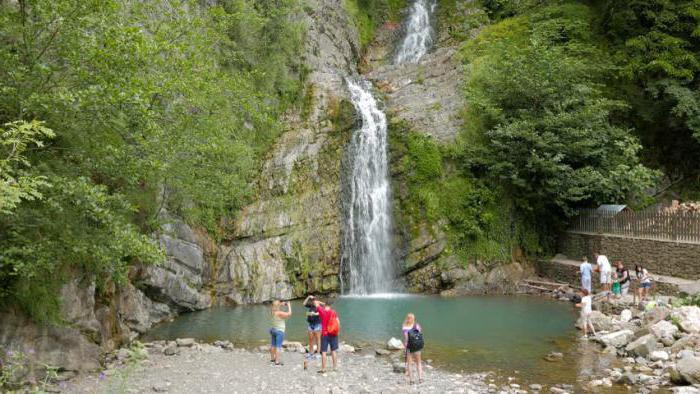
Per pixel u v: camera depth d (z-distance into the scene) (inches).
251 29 1197.7
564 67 1175.6
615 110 1262.3
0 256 426.3
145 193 710.5
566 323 789.2
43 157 481.4
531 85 1164.5
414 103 1318.9
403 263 1124.5
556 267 1131.3
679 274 914.1
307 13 1486.2
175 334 740.0
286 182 1135.0
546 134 1102.4
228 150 812.6
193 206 940.0
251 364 562.9
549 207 1208.8
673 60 1202.6
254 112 905.5
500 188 1167.0
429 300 1014.4
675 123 1218.6
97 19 477.4
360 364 571.8
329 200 1155.3
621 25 1293.1
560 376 531.8
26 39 462.0
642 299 826.2
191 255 924.6
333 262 1102.4
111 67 474.3
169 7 920.3
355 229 1167.6
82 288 562.9
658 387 486.0
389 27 1844.2
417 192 1162.6
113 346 618.5
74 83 471.5
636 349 593.0
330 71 1417.3
